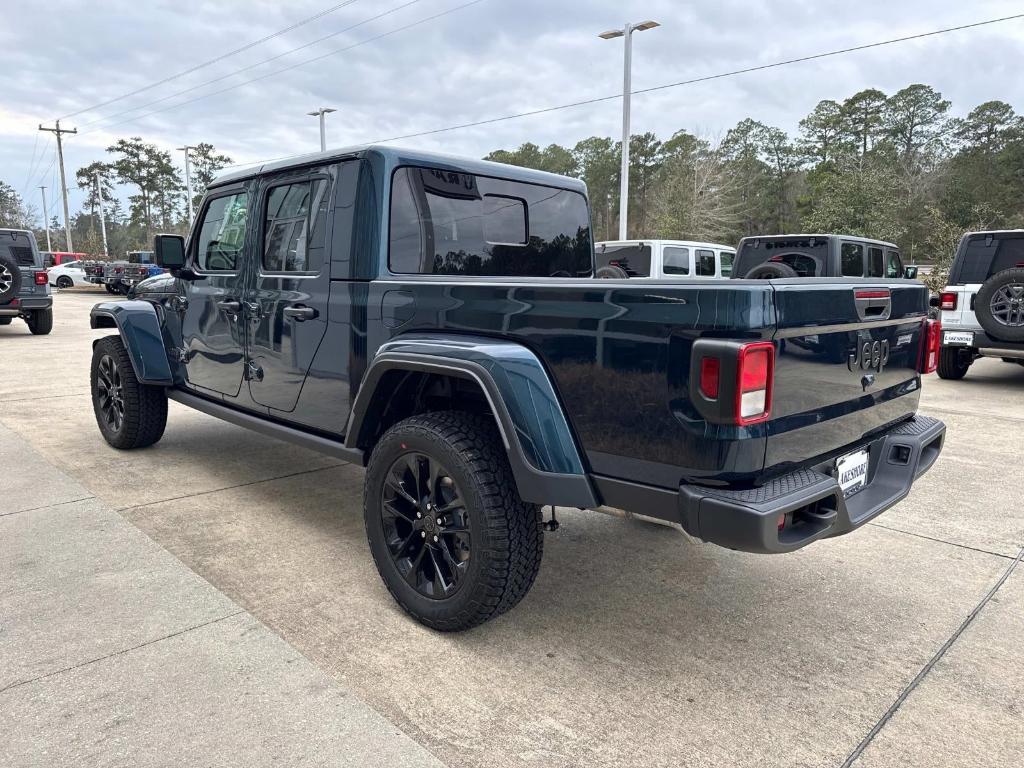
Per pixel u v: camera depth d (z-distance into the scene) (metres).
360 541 3.59
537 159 88.62
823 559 3.48
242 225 3.79
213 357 4.10
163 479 4.56
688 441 2.07
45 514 3.87
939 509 4.21
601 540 3.69
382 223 2.98
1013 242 8.01
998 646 2.68
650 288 2.12
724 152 71.94
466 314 2.62
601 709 2.25
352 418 2.95
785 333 2.08
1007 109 87.50
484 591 2.48
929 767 2.00
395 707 2.22
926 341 3.04
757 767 1.99
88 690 2.26
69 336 12.95
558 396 2.37
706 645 2.66
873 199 36.84
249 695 2.26
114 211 104.75
